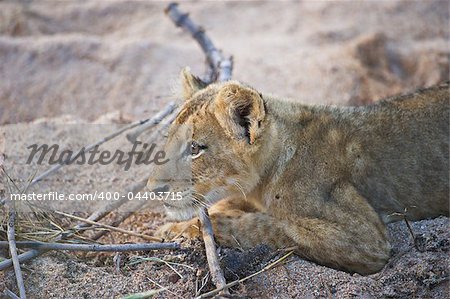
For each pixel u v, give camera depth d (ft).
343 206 41.47
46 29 80.59
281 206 41.93
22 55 72.23
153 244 39.68
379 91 70.38
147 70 70.95
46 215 43.29
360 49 75.92
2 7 81.87
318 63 73.51
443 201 44.68
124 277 38.81
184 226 43.01
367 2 87.97
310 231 40.78
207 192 42.14
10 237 37.68
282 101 43.88
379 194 43.86
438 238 41.37
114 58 72.18
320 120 43.75
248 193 43.32
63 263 39.42
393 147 44.14
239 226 41.75
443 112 45.03
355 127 44.24
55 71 70.95
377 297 38.19
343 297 38.06
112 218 46.14
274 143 42.01
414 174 44.19
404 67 75.87
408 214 44.57
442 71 73.97
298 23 84.43
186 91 46.44
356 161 43.32
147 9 85.46
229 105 40.70
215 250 38.63
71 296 37.24
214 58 57.11
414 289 38.40
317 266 40.22
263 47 77.61
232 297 36.32
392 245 42.22
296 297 38.04
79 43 73.56
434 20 85.46
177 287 38.17
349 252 40.52
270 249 40.70
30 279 37.73
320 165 42.16
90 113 66.44
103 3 85.51
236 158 41.83
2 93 68.23
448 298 37.96
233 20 85.10
